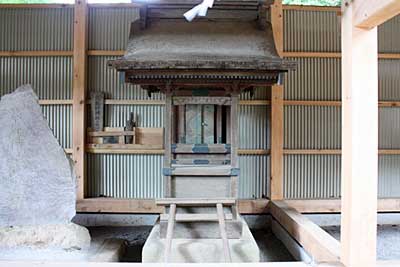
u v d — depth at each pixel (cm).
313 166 564
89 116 562
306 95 562
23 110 397
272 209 533
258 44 411
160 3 431
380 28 564
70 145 556
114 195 566
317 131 563
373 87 217
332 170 565
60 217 405
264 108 566
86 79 555
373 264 215
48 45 559
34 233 397
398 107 565
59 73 559
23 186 397
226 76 387
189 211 402
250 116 566
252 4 434
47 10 559
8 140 394
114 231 522
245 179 566
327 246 315
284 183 562
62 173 403
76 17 543
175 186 412
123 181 565
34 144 398
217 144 415
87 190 564
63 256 384
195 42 411
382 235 494
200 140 423
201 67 376
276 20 546
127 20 563
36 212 400
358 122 217
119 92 564
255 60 378
